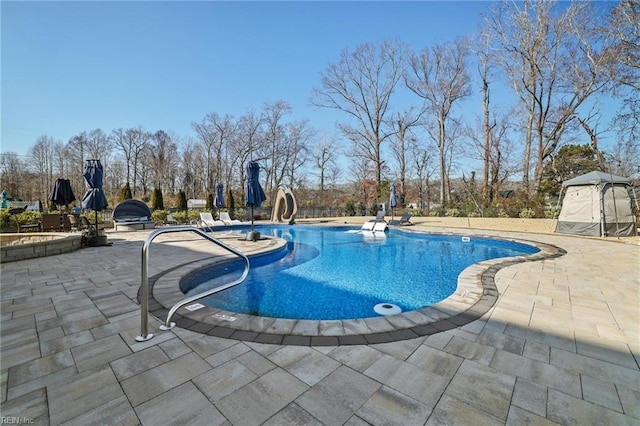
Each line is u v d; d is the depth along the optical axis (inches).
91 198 323.6
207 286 211.6
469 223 607.8
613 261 251.6
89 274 205.8
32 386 81.0
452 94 938.7
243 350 101.0
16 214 483.2
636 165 655.8
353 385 81.0
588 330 116.5
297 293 196.7
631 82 562.3
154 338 110.0
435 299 186.7
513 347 102.6
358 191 1333.7
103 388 80.0
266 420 67.9
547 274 207.5
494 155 971.3
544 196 666.8
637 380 83.5
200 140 1375.5
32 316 131.4
